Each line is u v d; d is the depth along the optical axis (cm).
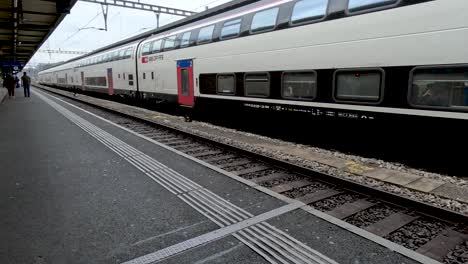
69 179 568
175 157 726
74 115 1503
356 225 400
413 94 602
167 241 354
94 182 553
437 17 554
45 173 603
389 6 623
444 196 481
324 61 754
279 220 406
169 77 1448
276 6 888
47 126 1166
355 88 699
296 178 585
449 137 565
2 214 424
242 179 563
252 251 335
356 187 502
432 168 612
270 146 848
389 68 631
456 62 535
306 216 417
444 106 562
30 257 325
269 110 931
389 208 448
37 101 2334
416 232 381
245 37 985
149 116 1514
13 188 521
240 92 1028
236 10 1068
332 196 495
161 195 493
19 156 730
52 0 1471
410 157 645
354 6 685
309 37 784
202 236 365
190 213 428
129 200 473
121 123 1253
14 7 1591
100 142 888
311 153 764
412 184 536
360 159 703
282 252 332
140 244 348
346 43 703
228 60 1063
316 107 790
